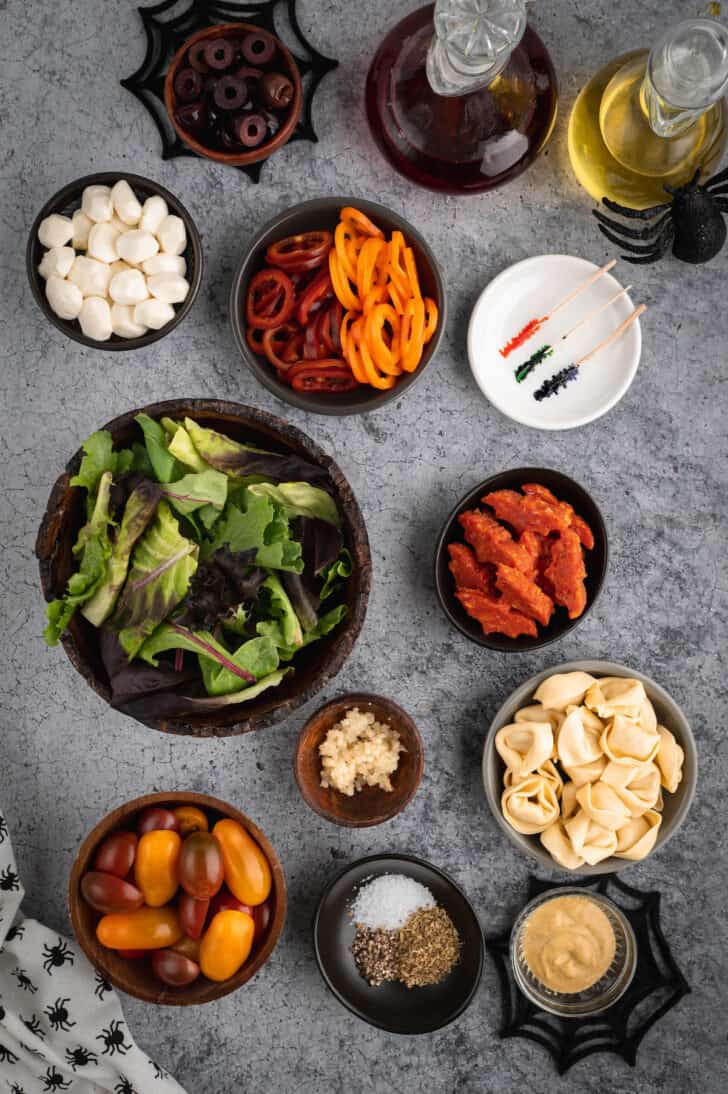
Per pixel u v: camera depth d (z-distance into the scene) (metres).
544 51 0.65
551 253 0.71
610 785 0.68
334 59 0.70
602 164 0.66
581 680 0.68
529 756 0.67
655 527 0.72
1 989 0.68
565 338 0.70
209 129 0.67
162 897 0.65
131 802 0.65
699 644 0.72
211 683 0.61
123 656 0.60
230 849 0.65
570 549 0.67
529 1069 0.72
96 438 0.60
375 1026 0.69
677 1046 0.73
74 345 0.70
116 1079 0.69
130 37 0.69
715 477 0.72
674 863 0.72
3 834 0.67
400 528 0.71
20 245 0.70
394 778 0.69
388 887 0.69
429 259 0.67
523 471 0.68
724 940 0.73
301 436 0.62
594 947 0.70
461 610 0.69
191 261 0.67
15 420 0.70
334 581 0.64
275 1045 0.71
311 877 0.71
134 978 0.66
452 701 0.71
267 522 0.60
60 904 0.70
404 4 0.70
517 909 0.72
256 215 0.70
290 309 0.67
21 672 0.70
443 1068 0.72
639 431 0.72
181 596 0.60
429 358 0.67
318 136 0.70
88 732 0.70
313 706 0.71
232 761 0.71
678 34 0.61
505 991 0.72
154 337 0.66
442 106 0.63
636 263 0.68
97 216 0.65
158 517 0.60
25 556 0.70
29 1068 0.69
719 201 0.67
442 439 0.71
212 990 0.65
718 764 0.72
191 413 0.62
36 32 0.69
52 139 0.69
